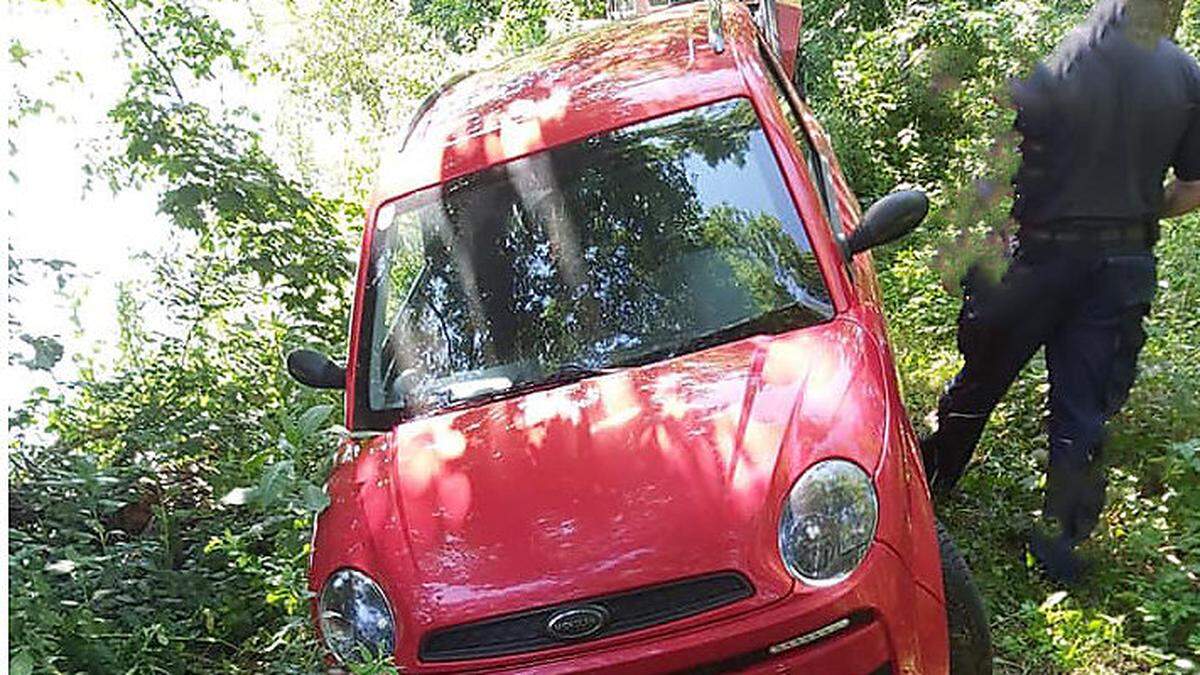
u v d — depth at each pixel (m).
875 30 11.40
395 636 3.14
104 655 4.05
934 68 8.63
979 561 4.46
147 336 5.99
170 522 5.01
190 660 4.44
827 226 3.84
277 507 4.30
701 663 2.89
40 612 3.91
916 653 3.01
